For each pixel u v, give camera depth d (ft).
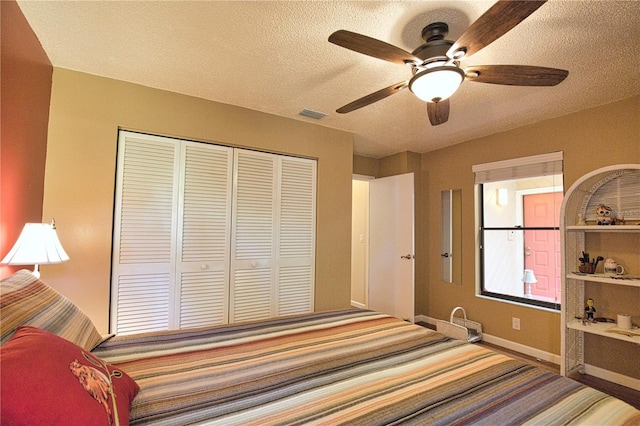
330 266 11.02
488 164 11.43
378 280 14.21
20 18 5.36
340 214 11.28
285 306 10.11
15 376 2.30
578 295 8.71
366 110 9.43
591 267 8.31
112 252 7.68
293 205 10.39
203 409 3.26
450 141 12.46
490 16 3.95
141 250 8.02
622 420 3.11
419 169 14.24
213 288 8.94
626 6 4.90
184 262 8.55
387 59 5.11
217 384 3.78
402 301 12.94
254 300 9.57
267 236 9.88
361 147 13.38
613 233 8.35
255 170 9.75
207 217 8.93
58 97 7.13
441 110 6.64
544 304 10.09
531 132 10.25
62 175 7.11
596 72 6.91
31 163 6.18
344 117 10.04
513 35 5.64
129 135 7.98
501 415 3.20
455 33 5.72
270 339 5.30
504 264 11.28
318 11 5.19
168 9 5.22
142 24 5.63
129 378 3.49
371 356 4.65
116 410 2.81
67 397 2.43
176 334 5.49
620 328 7.79
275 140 9.91
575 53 6.20
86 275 7.30
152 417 3.10
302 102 8.93
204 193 8.91
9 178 5.28
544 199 10.21
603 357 8.47
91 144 7.44
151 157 8.23
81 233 7.27
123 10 5.26
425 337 5.48
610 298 8.39
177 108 8.42
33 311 3.61
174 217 8.46
